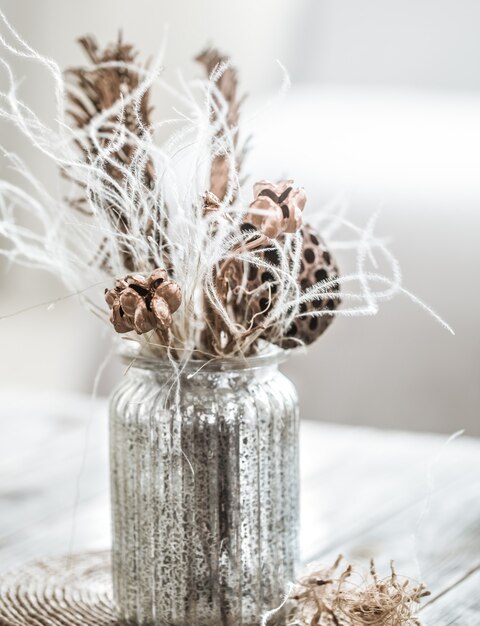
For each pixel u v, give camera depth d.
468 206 1.86
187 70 2.54
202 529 0.79
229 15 2.56
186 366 0.79
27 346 2.87
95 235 0.83
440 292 1.82
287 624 0.82
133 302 0.75
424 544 0.96
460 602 0.87
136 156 0.79
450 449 1.18
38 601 0.87
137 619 0.82
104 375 1.98
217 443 0.79
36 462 1.14
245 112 2.34
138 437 0.80
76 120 0.85
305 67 2.57
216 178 0.82
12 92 0.80
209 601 0.80
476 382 1.77
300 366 1.87
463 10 2.36
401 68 2.43
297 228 0.76
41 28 2.77
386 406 1.81
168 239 0.79
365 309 0.79
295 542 0.83
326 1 2.54
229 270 0.80
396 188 1.92
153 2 2.61
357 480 1.09
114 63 0.82
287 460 0.82
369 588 0.82
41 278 2.92
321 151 2.06
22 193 0.84
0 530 0.99
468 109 2.16
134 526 0.81
